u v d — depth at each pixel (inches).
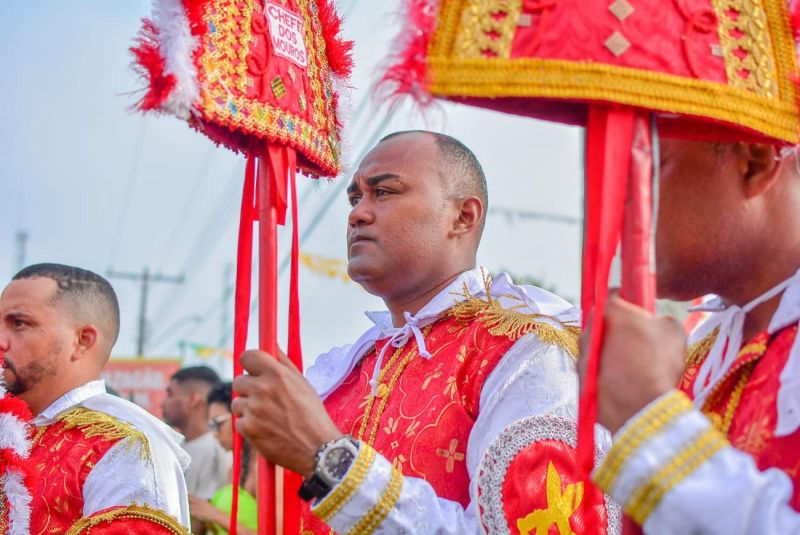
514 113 68.7
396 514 81.4
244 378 82.7
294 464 81.7
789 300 65.4
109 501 124.6
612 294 58.6
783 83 64.1
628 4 61.7
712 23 63.1
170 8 80.1
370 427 100.4
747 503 51.9
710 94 61.5
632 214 61.1
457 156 111.0
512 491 86.6
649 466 53.3
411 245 105.4
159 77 79.4
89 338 142.3
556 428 89.8
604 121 62.4
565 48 61.2
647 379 55.7
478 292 105.4
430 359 100.2
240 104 84.9
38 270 143.7
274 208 87.7
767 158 66.4
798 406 60.1
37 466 130.3
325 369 116.4
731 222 66.8
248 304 91.7
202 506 182.2
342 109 101.0
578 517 87.1
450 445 93.9
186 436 235.1
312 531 100.1
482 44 61.8
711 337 77.1
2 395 128.3
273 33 89.5
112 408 137.9
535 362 93.7
